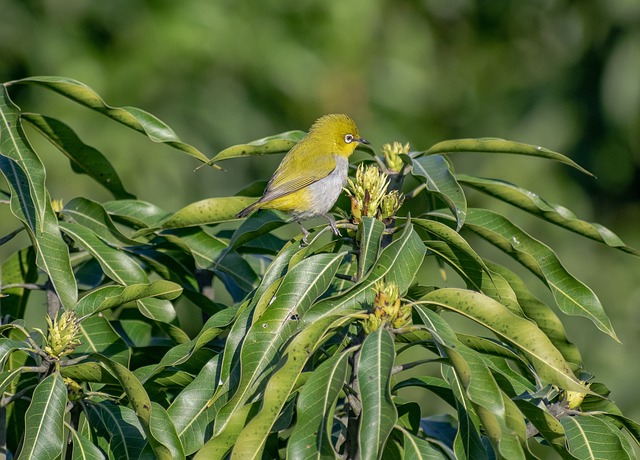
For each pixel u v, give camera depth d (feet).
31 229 25.05
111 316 32.78
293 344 21.56
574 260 74.38
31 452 22.24
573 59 79.61
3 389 23.39
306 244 25.32
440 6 82.69
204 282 31.58
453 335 22.29
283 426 23.26
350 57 76.74
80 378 24.06
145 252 29.73
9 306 31.48
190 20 73.92
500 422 20.65
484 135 79.82
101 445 24.68
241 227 27.58
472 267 25.17
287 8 76.13
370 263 23.00
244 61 74.59
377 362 20.61
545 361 22.59
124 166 70.08
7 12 71.67
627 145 76.13
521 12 82.38
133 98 72.90
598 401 25.29
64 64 72.13
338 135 36.58
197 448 23.02
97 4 72.79
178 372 25.63
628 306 73.56
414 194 27.27
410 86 79.97
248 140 75.00
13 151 25.18
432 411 65.57
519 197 28.30
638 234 76.79
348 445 23.12
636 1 75.87
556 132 77.25
